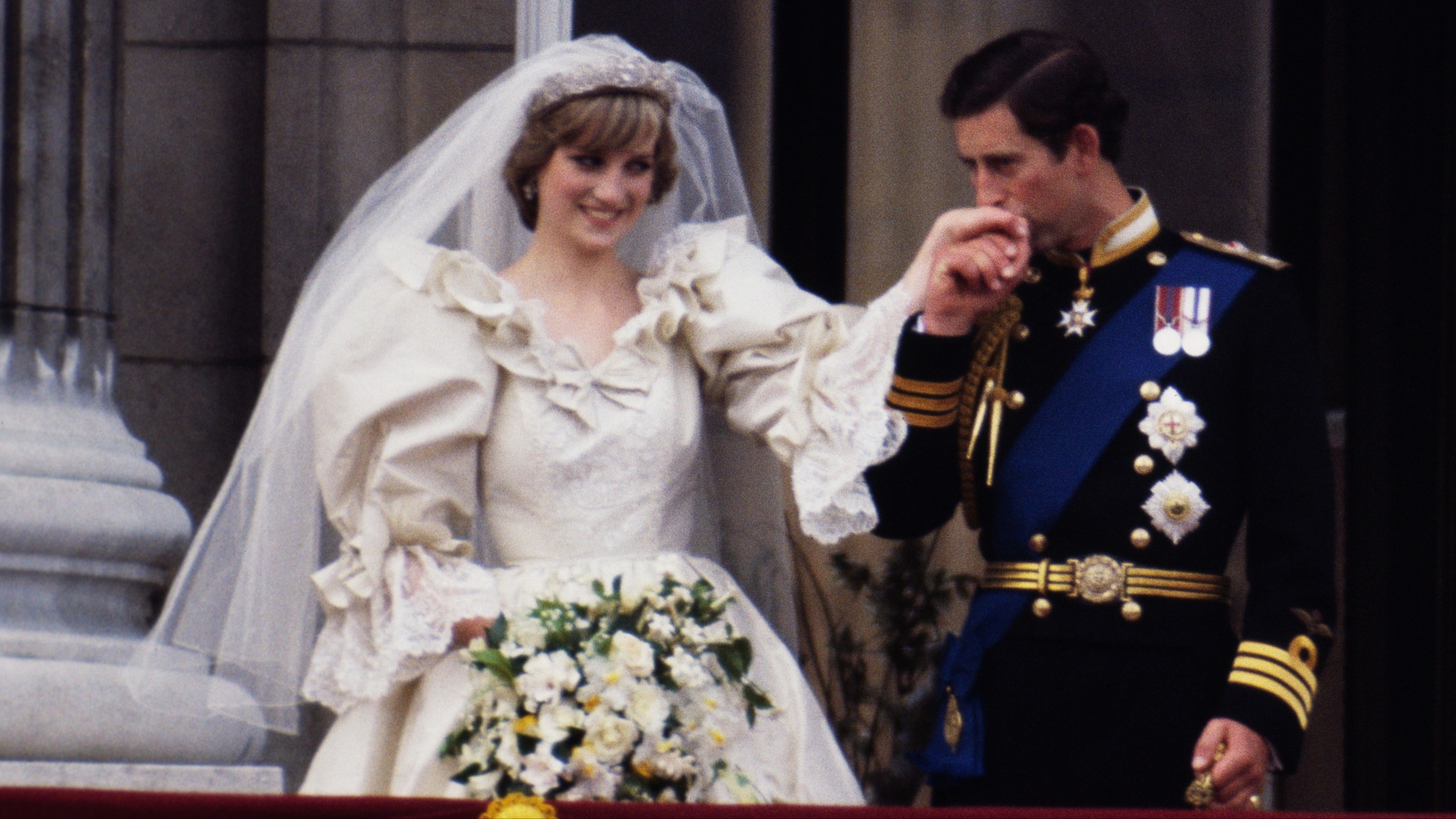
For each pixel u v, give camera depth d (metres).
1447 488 19.89
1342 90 21.06
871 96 22.08
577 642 11.64
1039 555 12.73
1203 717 12.33
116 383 16.66
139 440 16.55
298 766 17.05
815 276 21.89
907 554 19.20
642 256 14.72
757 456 14.76
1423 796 19.64
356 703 13.34
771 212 21.84
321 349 13.63
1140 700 12.30
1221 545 12.66
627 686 11.43
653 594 12.04
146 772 14.27
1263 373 12.67
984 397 13.26
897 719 18.72
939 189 21.97
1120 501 12.60
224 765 15.21
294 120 18.67
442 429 13.31
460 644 13.20
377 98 18.73
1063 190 12.96
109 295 16.22
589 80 13.67
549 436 13.45
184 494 18.53
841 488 13.17
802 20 22.00
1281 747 11.95
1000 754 12.52
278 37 18.72
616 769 11.38
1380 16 20.67
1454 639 19.62
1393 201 20.48
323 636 13.41
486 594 13.17
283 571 13.81
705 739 11.77
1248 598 12.50
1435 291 20.20
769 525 14.77
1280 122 21.47
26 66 15.63
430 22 18.78
